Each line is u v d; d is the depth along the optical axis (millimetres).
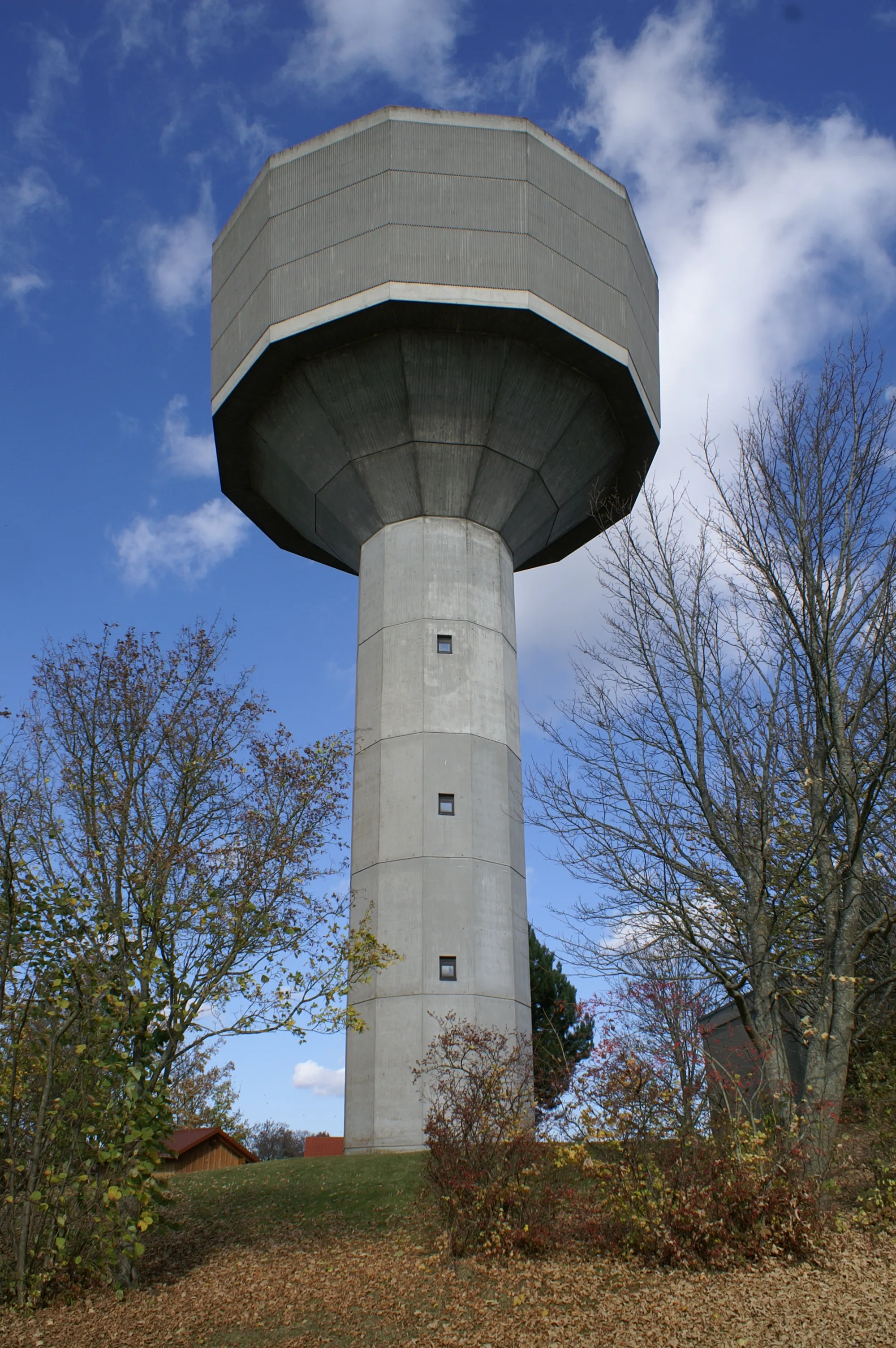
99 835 14156
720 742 15484
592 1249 12555
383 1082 20453
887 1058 15852
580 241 23141
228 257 25062
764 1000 14000
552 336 22062
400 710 23344
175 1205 17547
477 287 21500
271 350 22328
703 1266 11547
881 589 14820
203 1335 10516
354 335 22047
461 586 24047
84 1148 12016
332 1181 17797
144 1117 11984
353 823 23594
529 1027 22031
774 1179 11945
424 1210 15398
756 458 16375
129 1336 10492
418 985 20891
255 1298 11844
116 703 15031
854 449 15711
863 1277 10820
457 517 24406
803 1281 10844
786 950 15477
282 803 14695
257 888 13922
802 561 15336
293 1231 15266
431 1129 14133
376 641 24219
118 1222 12102
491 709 23719
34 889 12461
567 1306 10781
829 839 14305
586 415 23750
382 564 24531
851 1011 13820
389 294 21234
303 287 22234
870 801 13688
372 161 22359
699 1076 12609
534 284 21766
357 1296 11711
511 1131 13680
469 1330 10328
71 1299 11617
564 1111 12727
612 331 22922
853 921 14148
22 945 12422
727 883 15125
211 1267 13367
